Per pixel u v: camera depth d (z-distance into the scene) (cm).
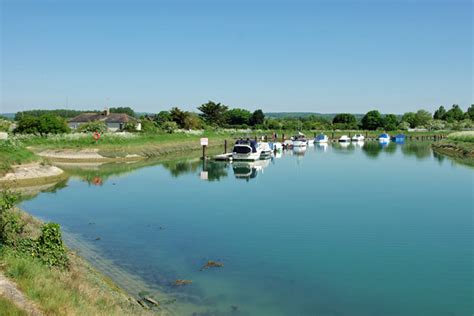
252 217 2444
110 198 3000
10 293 939
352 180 3862
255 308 1311
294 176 4138
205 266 1655
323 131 12619
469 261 1727
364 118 14812
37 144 5556
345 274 1587
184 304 1320
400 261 1728
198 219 2397
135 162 5356
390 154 6719
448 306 1347
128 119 10706
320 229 2189
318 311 1303
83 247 1852
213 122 13162
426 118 16550
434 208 2672
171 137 7512
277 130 12306
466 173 4316
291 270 1630
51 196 3047
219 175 4200
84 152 5397
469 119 16762
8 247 1220
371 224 2280
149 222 2322
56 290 1017
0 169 3400
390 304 1358
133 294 1366
